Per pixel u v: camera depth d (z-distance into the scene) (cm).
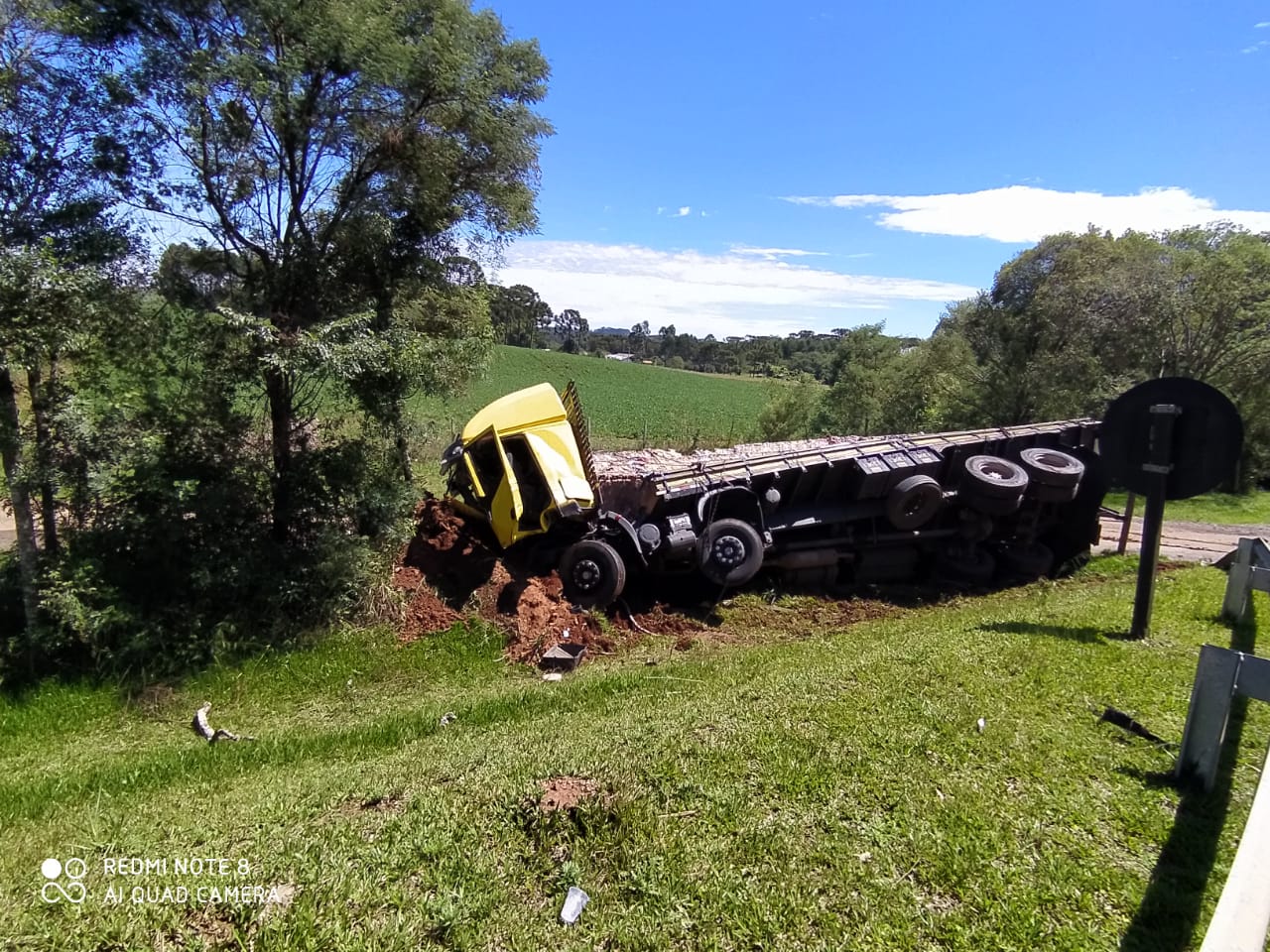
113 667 810
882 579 1107
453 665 850
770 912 294
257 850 345
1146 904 296
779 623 956
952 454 1103
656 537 970
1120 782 387
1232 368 1997
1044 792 375
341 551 927
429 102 1034
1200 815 359
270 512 974
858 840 337
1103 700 489
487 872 320
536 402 1005
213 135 929
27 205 841
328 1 919
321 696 807
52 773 624
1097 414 2119
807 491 1062
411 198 1086
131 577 859
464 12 1036
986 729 442
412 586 977
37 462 834
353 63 920
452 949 279
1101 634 652
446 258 1197
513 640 884
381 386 982
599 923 291
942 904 299
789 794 372
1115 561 1170
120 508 874
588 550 952
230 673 827
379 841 346
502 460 945
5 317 747
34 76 852
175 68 877
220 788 507
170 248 992
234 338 938
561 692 701
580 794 374
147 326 941
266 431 1015
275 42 948
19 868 355
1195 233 2317
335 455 1005
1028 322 2459
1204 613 721
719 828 347
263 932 285
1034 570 1094
